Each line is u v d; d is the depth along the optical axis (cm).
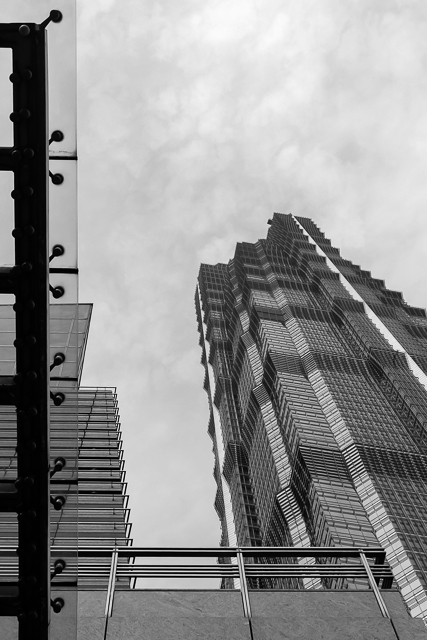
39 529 638
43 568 636
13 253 646
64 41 660
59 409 668
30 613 629
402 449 16362
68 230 664
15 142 639
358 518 14288
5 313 776
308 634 1146
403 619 1180
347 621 1172
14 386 636
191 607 1200
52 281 663
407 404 18212
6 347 751
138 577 1319
